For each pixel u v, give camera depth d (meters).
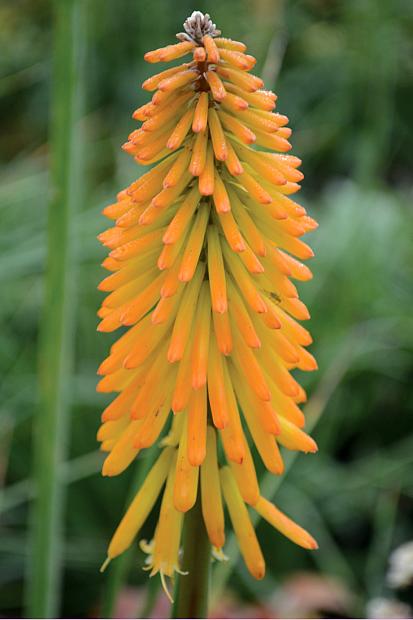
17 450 5.93
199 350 2.45
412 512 6.15
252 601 5.54
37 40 9.10
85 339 6.18
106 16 8.99
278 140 2.46
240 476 2.45
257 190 2.40
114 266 2.59
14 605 5.61
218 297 2.42
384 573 5.47
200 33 2.43
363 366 6.30
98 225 6.39
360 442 6.62
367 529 6.15
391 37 7.85
